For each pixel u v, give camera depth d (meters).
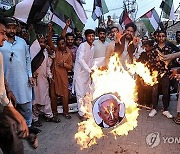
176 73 4.70
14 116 2.70
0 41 2.72
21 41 4.34
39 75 5.31
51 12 5.84
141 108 6.49
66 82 5.77
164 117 5.89
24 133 2.76
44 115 5.80
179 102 5.44
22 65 4.26
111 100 3.27
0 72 2.54
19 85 4.23
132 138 4.59
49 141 4.53
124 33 5.65
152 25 9.84
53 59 5.75
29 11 4.65
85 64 5.50
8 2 11.28
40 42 5.26
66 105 5.83
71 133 4.92
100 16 9.62
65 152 4.10
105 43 6.02
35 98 5.29
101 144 4.36
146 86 6.29
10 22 4.07
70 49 6.48
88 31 5.61
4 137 2.85
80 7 5.65
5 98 2.63
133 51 5.72
